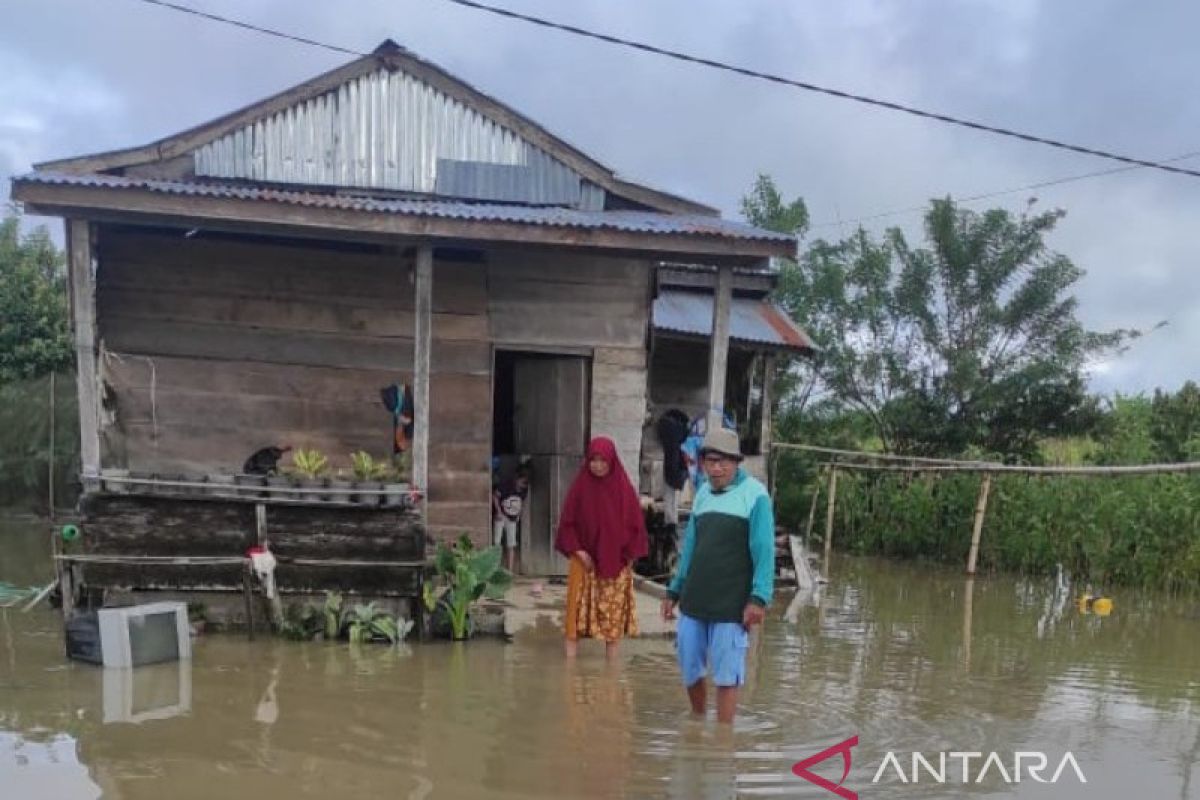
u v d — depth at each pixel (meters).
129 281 10.02
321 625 8.37
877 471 17.47
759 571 5.87
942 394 20.31
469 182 10.62
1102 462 16.83
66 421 18.42
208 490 8.28
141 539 8.23
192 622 8.33
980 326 20.45
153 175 9.97
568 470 11.02
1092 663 8.71
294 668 7.33
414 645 8.23
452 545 10.52
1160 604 12.52
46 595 9.76
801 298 21.45
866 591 13.09
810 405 21.61
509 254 10.80
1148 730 6.52
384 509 8.54
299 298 10.36
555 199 10.82
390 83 10.48
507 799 4.80
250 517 8.39
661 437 12.22
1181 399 19.17
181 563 8.26
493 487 11.13
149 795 4.75
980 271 20.39
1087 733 6.39
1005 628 10.46
